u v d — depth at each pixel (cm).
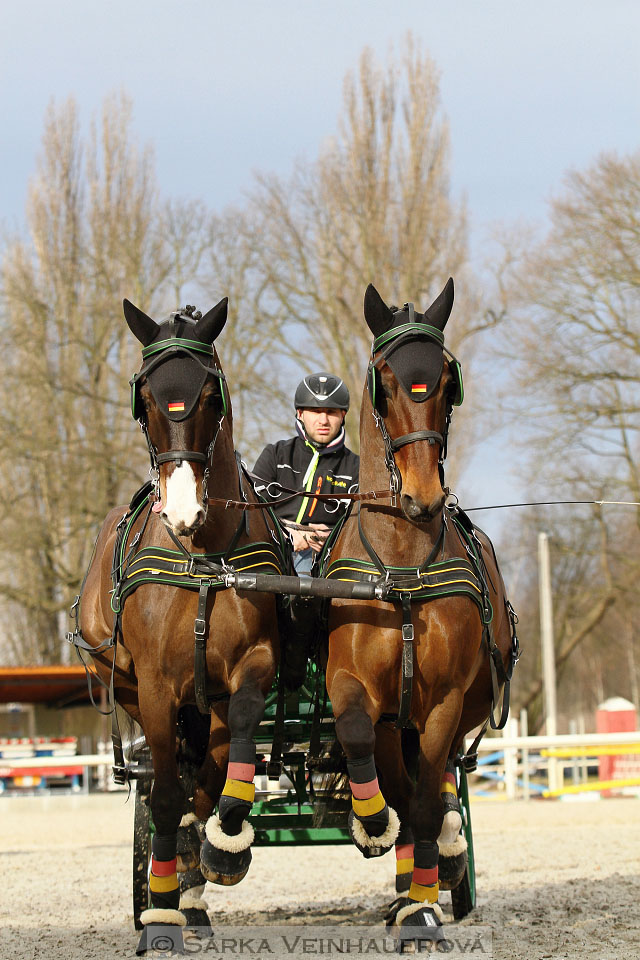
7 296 3638
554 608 4309
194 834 723
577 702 8762
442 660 634
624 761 2709
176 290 3741
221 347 3469
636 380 3198
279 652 684
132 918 886
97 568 793
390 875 1189
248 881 1152
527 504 810
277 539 736
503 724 805
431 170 3412
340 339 3394
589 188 3169
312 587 627
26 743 2794
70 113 4066
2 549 3591
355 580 650
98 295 3769
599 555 3841
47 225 3953
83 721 3450
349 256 3378
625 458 3306
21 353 3634
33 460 3584
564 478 3347
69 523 3700
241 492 689
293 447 859
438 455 627
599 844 1438
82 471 3538
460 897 809
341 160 3444
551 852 1353
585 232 3158
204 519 612
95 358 3691
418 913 641
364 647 636
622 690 8400
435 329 636
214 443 639
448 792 716
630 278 3130
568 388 3228
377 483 660
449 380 646
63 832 1802
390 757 677
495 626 738
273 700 760
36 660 4453
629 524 3956
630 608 4069
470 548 714
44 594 3712
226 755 670
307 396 839
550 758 2588
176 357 628
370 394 645
